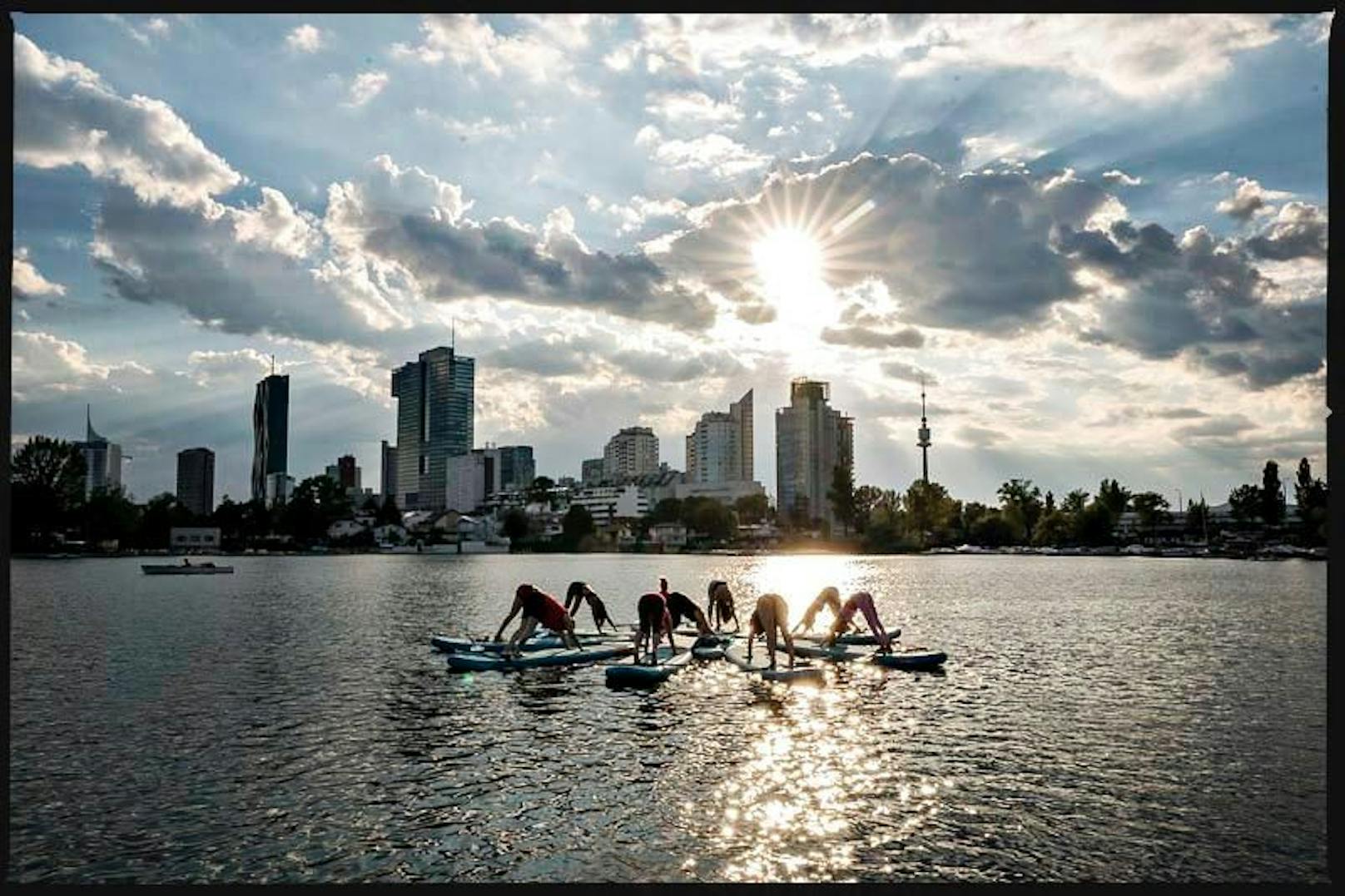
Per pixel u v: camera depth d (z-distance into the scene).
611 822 12.75
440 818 12.97
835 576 103.25
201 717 19.77
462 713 20.11
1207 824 12.73
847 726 18.66
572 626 28.83
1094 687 23.42
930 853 11.64
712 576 105.75
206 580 91.69
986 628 39.56
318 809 13.41
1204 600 57.66
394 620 44.34
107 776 15.15
